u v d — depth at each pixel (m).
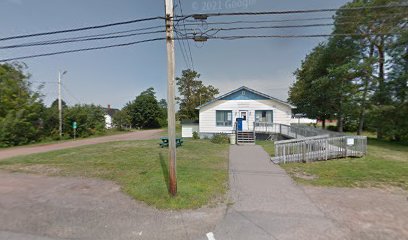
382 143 17.83
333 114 24.30
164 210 4.93
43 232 4.06
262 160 10.54
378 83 19.34
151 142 19.25
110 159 10.94
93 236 3.91
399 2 16.16
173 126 5.61
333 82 20.86
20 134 21.62
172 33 5.55
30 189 6.47
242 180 7.18
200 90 43.41
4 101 20.95
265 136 20.44
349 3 19.55
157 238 3.83
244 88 21.36
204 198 5.54
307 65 28.30
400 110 17.52
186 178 7.22
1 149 17.83
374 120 19.50
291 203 5.28
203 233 3.97
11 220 4.54
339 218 4.48
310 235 3.86
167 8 5.43
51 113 26.34
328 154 10.51
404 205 5.12
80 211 4.93
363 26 19.31
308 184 6.75
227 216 4.62
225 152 12.97
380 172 7.92
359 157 10.84
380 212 4.75
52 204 5.34
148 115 60.00
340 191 6.10
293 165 9.39
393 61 18.30
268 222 4.34
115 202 5.43
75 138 27.62
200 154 12.26
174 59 5.63
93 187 6.61
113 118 50.47
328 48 22.11
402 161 9.88
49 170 8.82
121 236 3.91
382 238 3.75
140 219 4.53
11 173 8.45
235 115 21.52
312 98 25.39
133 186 6.50
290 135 17.55
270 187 6.48
